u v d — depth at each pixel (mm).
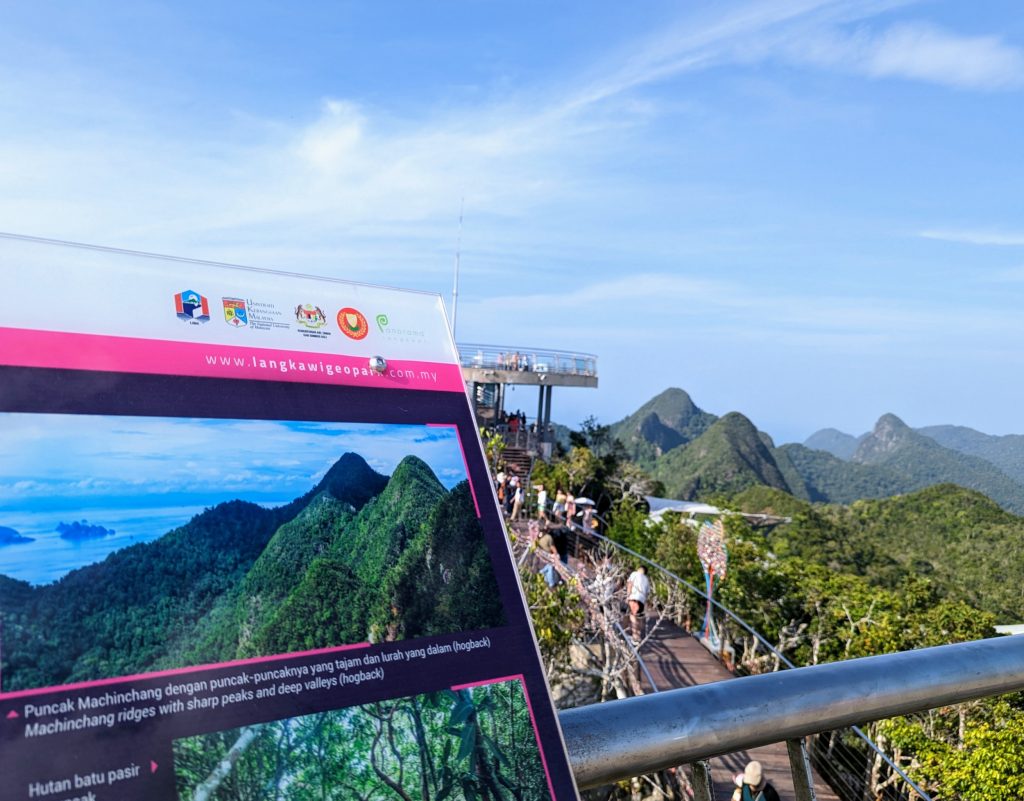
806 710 1384
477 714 1124
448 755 1081
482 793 1083
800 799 1433
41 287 1047
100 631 924
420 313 1421
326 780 990
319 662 1050
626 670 13172
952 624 16531
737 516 22906
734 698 1327
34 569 917
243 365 1180
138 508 1007
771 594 18109
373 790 1012
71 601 923
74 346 1044
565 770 1157
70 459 987
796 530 48781
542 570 14070
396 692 1084
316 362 1257
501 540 1291
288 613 1055
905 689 1507
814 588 18266
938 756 11305
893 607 17516
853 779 11625
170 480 1045
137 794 872
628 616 16141
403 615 1145
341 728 1021
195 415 1104
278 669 1020
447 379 1394
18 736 840
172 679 946
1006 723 11406
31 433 974
